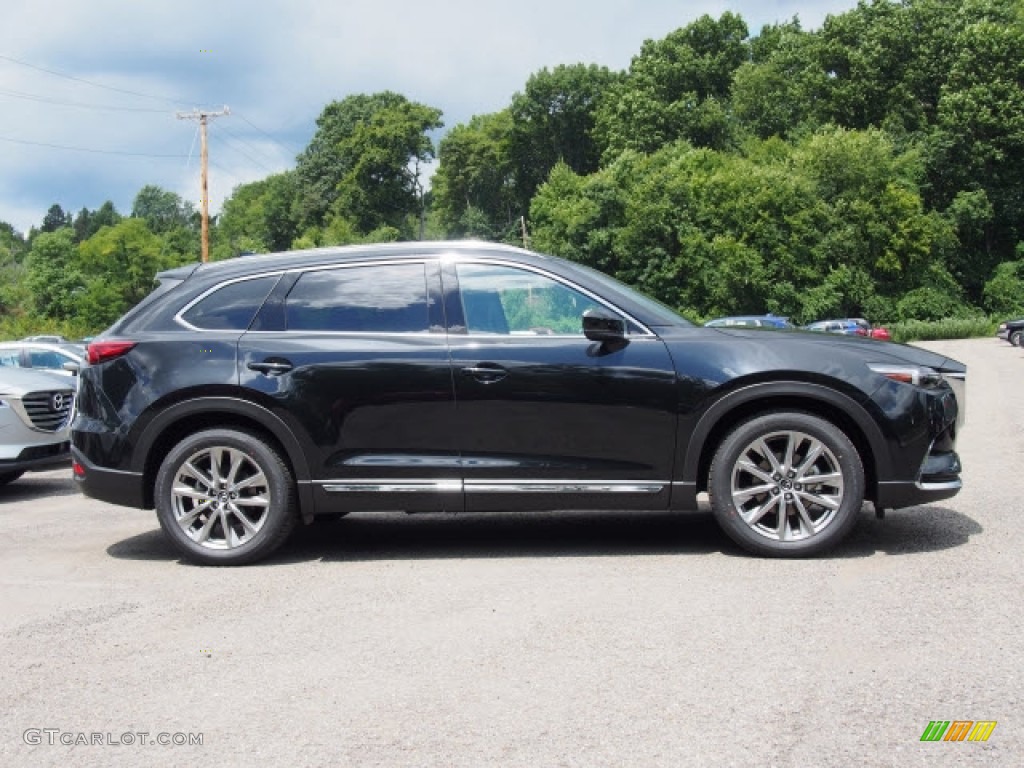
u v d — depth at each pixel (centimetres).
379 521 634
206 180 4138
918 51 6912
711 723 279
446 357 494
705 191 6125
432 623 387
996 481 692
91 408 525
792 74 7969
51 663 355
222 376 505
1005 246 6744
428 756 264
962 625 359
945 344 4631
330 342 506
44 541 598
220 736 284
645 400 481
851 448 470
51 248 7994
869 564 457
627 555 496
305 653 356
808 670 318
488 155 9956
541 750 265
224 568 504
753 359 477
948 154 6456
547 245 6475
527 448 489
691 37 8588
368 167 9706
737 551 496
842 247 5959
